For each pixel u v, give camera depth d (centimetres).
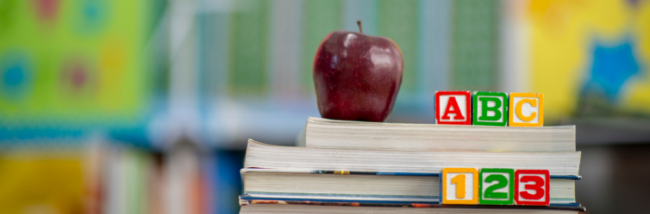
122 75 312
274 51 303
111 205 303
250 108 304
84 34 315
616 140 277
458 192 93
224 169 301
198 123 304
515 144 96
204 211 300
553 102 287
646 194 263
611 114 284
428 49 295
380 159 94
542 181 93
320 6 301
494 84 290
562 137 96
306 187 93
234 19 306
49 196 308
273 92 303
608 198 267
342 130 94
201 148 304
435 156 94
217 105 305
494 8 291
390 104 103
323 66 102
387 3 296
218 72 307
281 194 93
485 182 93
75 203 306
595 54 288
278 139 302
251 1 304
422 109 291
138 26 310
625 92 285
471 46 293
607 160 275
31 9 319
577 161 95
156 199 301
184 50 309
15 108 319
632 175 271
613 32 287
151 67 310
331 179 93
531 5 288
